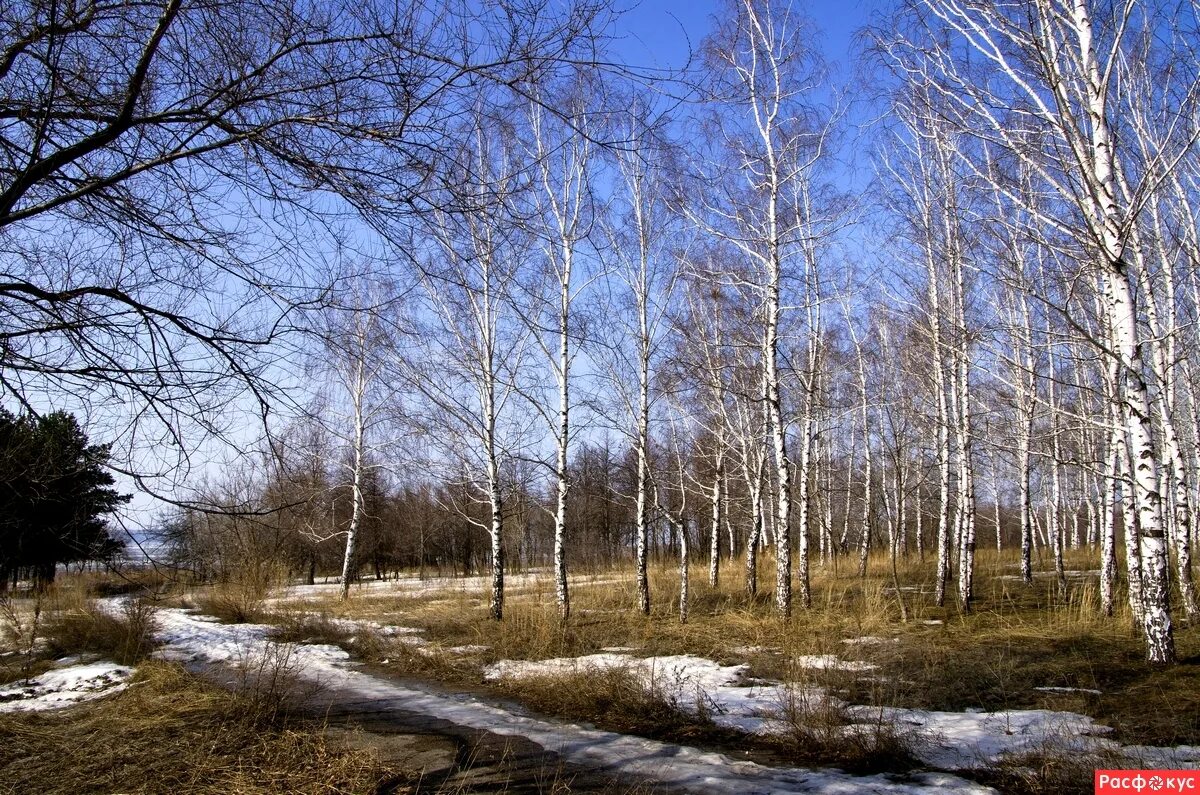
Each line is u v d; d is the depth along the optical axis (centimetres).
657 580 2030
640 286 1501
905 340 1719
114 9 342
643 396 1515
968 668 868
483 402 1511
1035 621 1200
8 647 1328
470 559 4697
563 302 1427
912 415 1877
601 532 4038
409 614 1700
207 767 557
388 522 3841
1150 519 845
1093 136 877
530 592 2022
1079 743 587
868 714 707
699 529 3725
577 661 1027
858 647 1020
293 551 2859
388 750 636
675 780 556
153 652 1216
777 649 1060
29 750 603
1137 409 849
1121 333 852
